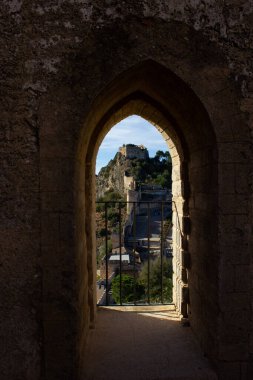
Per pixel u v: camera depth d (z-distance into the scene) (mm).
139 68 2820
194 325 3564
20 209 2643
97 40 2658
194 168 3455
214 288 2822
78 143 2652
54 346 2656
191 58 2705
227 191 2703
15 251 2648
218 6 2744
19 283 2656
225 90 2715
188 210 3775
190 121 3227
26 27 2645
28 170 2641
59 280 2641
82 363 3000
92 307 3777
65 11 2652
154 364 3025
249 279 2729
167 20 2703
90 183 3725
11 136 2635
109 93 2986
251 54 2746
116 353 3217
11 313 2666
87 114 2650
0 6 2646
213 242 2832
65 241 2637
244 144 2707
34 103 2639
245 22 2756
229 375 2760
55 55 2643
